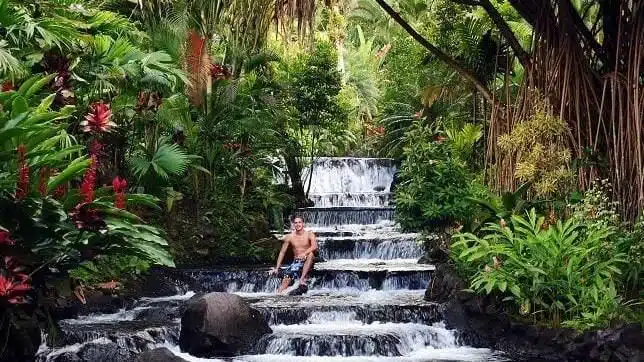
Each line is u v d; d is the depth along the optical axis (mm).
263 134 13164
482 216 9617
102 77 8906
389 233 12531
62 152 6184
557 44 9516
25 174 5777
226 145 12500
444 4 14367
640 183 8508
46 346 7504
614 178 8883
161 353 6535
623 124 8891
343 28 22594
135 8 12172
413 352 7855
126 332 7637
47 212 5980
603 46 9695
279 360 7430
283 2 8945
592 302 7656
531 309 7969
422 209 10227
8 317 6117
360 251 11586
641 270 7840
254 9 9430
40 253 6133
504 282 7840
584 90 9328
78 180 8539
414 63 18391
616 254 7859
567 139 9359
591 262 7793
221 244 11859
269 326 8141
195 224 11820
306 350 7637
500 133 10625
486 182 10891
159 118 11039
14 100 5949
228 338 7617
